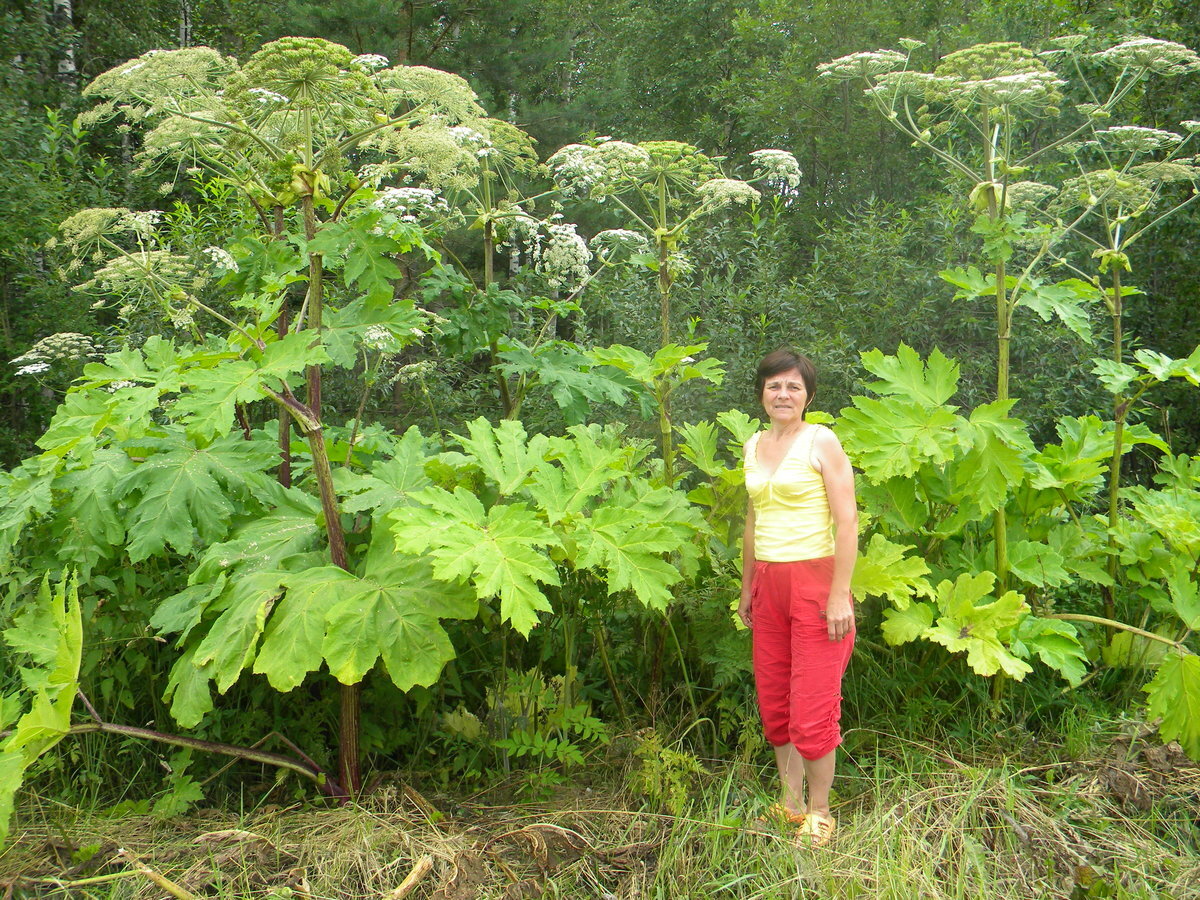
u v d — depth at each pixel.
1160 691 3.35
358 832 2.91
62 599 2.83
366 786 3.28
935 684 3.87
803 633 3.01
